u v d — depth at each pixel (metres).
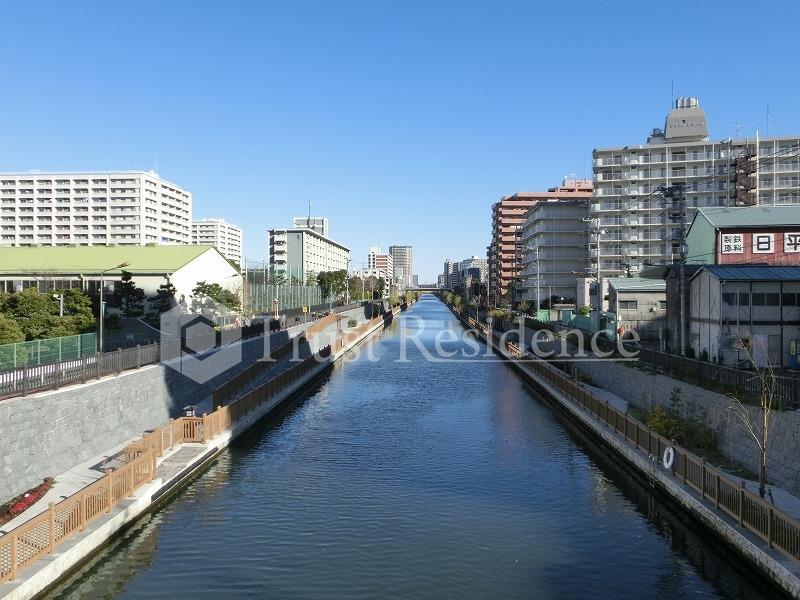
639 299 50.75
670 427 23.56
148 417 27.98
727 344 31.48
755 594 14.73
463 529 18.64
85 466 21.61
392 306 163.75
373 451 27.55
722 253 44.69
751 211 47.47
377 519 19.39
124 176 152.25
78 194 153.00
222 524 18.91
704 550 17.17
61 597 14.50
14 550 13.39
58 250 63.44
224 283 66.94
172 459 23.34
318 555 16.83
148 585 15.15
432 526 18.86
